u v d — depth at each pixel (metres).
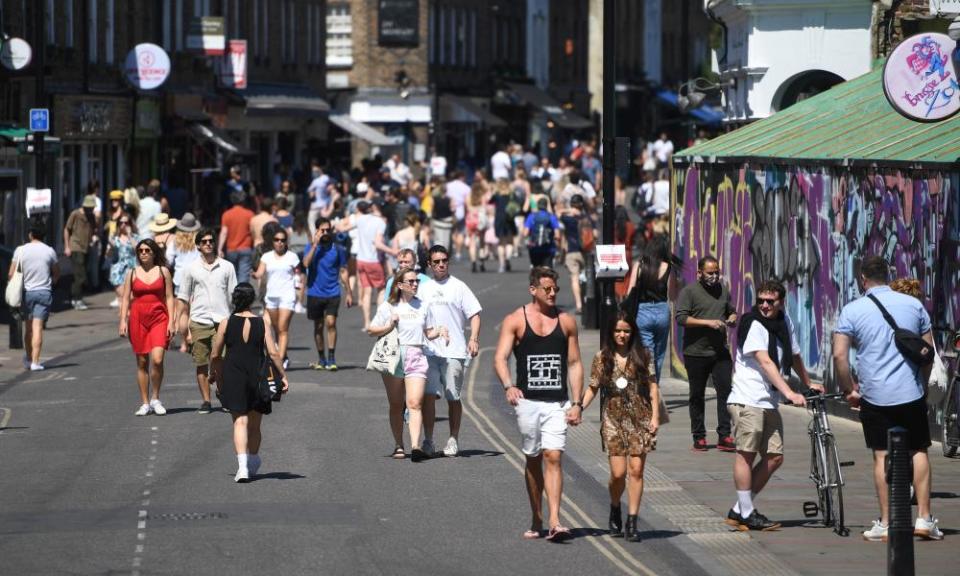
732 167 49.22
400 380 37.16
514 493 33.19
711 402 46.84
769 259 46.88
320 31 147.25
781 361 29.66
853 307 28.95
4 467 35.81
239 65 117.44
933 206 38.00
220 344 34.12
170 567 26.42
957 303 37.03
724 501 32.28
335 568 26.38
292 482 34.06
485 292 80.06
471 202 92.75
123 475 34.78
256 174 131.62
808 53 57.62
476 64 172.88
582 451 38.66
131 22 104.75
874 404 28.58
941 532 29.00
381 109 157.00
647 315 41.62
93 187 82.00
